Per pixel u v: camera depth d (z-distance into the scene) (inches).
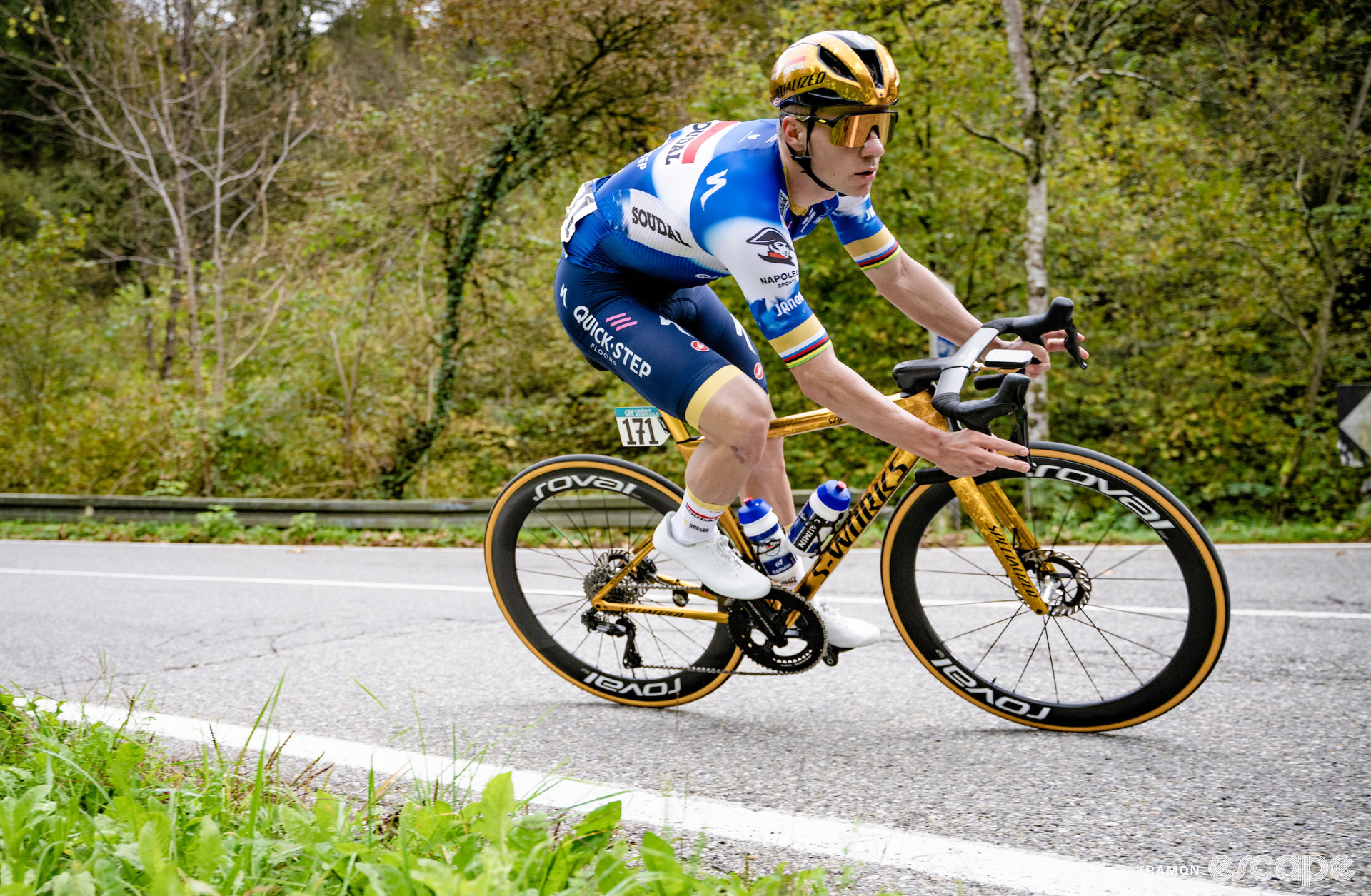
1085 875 68.9
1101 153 428.5
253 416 444.8
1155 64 469.4
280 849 63.0
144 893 58.1
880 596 179.8
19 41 792.3
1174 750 92.0
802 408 419.5
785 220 86.7
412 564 243.1
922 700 111.2
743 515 97.4
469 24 411.2
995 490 97.1
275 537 315.9
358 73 657.6
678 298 98.2
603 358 94.6
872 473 406.9
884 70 79.0
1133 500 92.6
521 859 58.4
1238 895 65.5
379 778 90.4
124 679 132.3
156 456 448.8
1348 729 96.3
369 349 453.7
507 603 116.4
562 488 112.1
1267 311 437.4
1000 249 410.0
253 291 508.1
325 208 462.9
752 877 70.2
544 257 467.5
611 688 112.7
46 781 72.9
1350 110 434.0
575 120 439.8
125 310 574.6
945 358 89.0
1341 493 418.9
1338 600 161.0
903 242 403.5
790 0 427.8
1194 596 91.0
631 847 73.7
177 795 73.0
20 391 476.1
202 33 484.4
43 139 826.2
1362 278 439.2
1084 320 421.1
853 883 68.9
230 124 487.5
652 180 87.7
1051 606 96.7
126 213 637.9
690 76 430.6
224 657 143.3
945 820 78.4
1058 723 98.3
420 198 436.8
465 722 107.5
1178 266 423.2
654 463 472.4
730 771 90.6
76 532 338.0
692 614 106.0
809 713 107.3
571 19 400.8
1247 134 438.0
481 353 484.1
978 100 389.1
